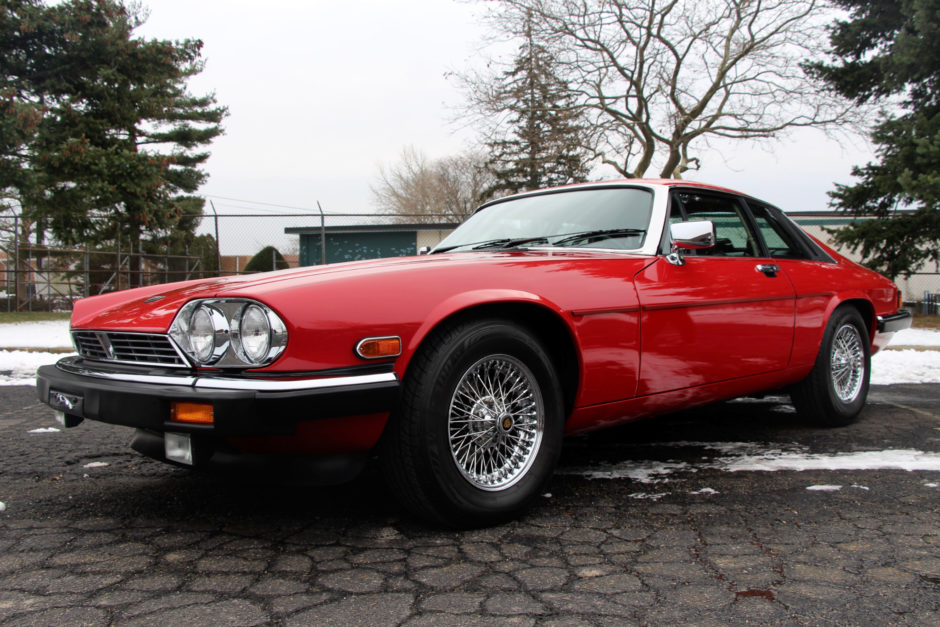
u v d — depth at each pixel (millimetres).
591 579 1875
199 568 1959
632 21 19625
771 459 3219
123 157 14586
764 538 2188
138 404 2049
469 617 1654
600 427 2752
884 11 15812
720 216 3396
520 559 2020
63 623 1631
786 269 3527
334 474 2086
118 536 2223
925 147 12648
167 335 2111
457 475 2201
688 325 2867
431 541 2168
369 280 2129
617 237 3014
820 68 16859
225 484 2828
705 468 3062
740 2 19531
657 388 2783
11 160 12727
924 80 14266
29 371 6496
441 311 2162
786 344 3420
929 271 22109
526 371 2404
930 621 1631
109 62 14945
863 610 1688
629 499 2613
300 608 1706
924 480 2852
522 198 3688
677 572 1920
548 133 20219
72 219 15469
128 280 16938
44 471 3059
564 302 2449
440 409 2150
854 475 2930
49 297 17344
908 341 9211
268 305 1967
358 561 2006
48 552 2086
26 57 14211
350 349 2025
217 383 1967
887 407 4625
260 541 2174
